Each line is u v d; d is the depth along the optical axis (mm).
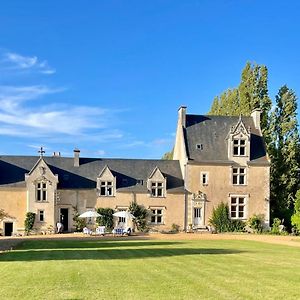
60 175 53469
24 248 30766
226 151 55375
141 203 53625
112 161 55969
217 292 13656
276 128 62750
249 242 37656
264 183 55031
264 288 14398
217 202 54219
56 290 13891
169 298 12797
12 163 53719
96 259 22484
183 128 56531
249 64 65375
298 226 52094
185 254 25203
